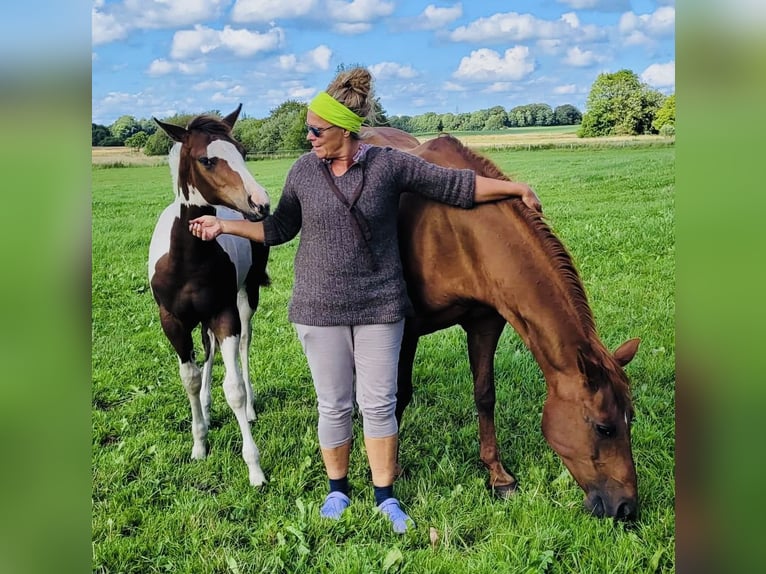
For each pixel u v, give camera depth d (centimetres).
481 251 258
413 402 386
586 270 567
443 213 266
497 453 301
